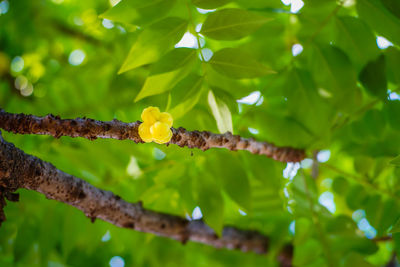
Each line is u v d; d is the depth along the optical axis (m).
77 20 5.43
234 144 2.86
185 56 2.56
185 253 4.75
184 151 3.01
